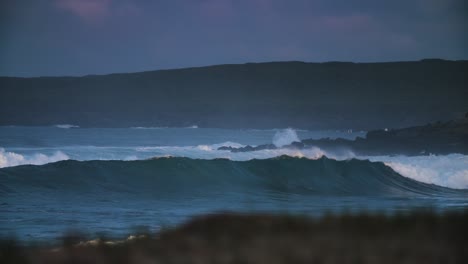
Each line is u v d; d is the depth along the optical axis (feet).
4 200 427.33
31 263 87.35
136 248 93.56
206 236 99.30
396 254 85.30
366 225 104.58
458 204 459.32
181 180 556.51
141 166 562.25
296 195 552.82
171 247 92.48
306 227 104.53
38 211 369.09
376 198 530.27
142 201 461.78
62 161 534.37
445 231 99.81
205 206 434.71
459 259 83.61
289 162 634.84
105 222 317.22
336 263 80.74
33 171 510.99
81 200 447.83
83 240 122.52
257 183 587.27
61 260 88.33
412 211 116.47
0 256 91.76
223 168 595.06
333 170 638.94
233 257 83.97
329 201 494.59
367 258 83.05
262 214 115.24
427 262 82.33
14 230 281.74
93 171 531.91
